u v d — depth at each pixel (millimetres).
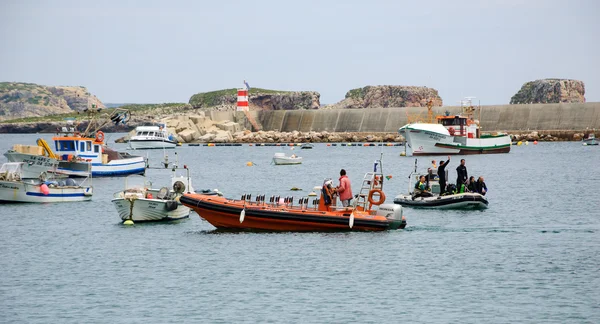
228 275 55094
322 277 54406
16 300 49469
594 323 44125
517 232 72625
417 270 56375
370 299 49000
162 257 61469
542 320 44719
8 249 66125
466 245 65750
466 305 47656
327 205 71125
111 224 79812
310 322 44438
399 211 71625
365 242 66250
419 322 44406
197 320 44844
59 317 45750
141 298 49531
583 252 62781
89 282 53812
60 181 107125
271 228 70375
